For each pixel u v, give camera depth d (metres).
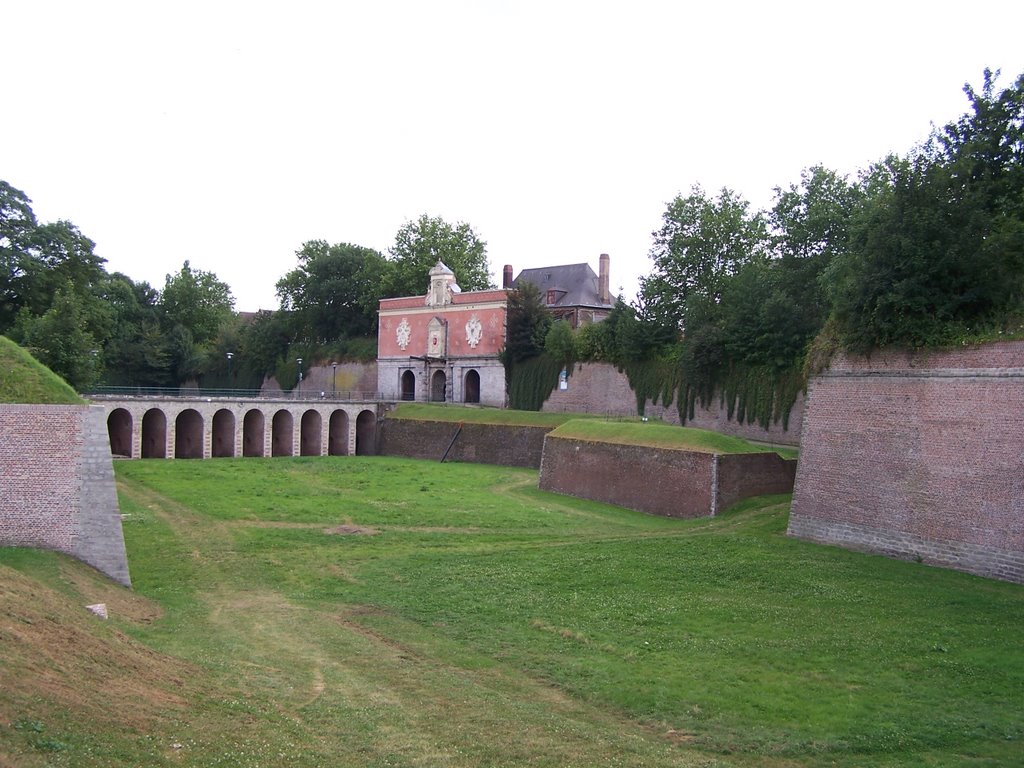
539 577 30.00
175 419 73.88
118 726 13.91
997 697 18.58
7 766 11.33
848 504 33.56
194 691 16.98
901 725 17.25
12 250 69.25
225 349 115.38
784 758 16.02
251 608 26.42
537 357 80.69
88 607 21.86
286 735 15.28
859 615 24.59
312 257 113.38
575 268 95.38
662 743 16.64
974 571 28.58
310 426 81.62
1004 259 30.55
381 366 96.12
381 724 16.58
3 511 25.34
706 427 63.59
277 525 39.59
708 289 70.38
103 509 26.25
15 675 14.28
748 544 34.09
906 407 31.56
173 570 31.00
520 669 21.03
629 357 71.56
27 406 25.70
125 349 108.75
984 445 28.58
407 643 23.05
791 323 57.03
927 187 31.97
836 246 57.31
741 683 19.77
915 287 31.19
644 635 23.48
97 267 75.94
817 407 35.47
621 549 34.16
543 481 56.03
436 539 37.41
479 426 71.50
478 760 15.00
